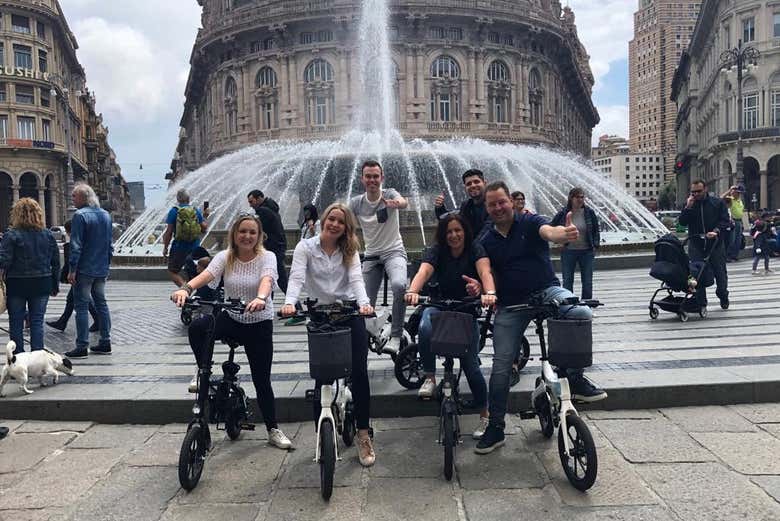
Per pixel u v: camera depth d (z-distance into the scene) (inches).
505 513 149.5
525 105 2331.4
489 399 185.3
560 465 175.2
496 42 2261.3
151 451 196.4
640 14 6752.0
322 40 2154.3
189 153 3693.4
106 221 308.3
